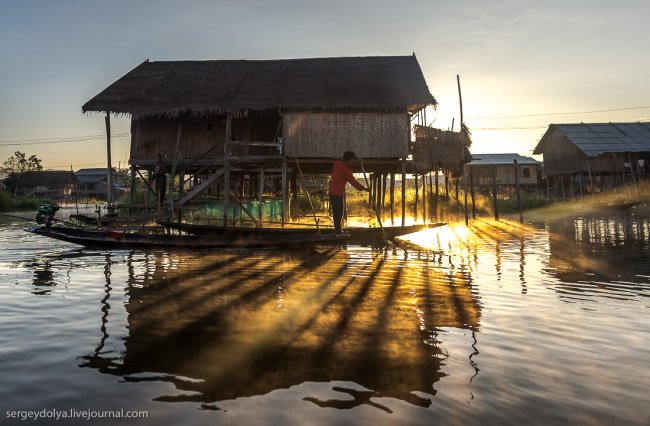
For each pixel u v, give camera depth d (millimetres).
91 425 2062
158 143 14703
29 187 57781
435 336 3527
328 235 9297
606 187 33000
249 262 7809
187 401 2332
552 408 2246
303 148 13742
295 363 2920
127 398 2369
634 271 6871
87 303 4598
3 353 3092
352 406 2271
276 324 3873
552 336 3518
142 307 4441
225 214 13188
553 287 5602
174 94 14242
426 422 2096
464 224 19062
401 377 2676
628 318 4059
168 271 6715
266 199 17250
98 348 3207
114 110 13414
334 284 5773
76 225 12594
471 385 2547
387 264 7680
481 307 4531
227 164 13414
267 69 16375
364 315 4199
